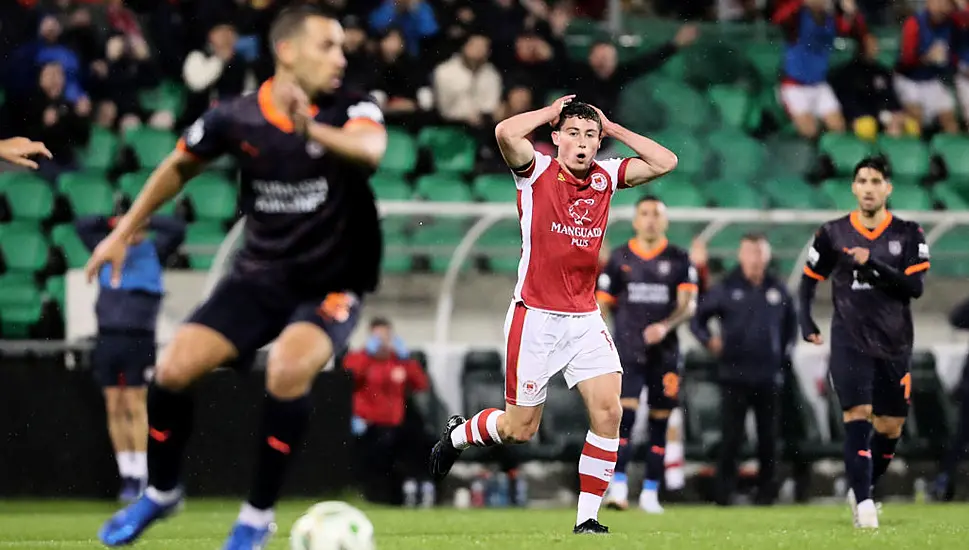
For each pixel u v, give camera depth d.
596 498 28.47
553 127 27.83
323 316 18.39
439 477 31.58
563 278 27.36
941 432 52.72
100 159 59.69
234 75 60.34
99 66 61.53
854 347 31.62
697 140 65.31
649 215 43.25
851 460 31.52
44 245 55.88
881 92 69.50
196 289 51.00
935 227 52.75
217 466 45.12
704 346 48.62
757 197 62.75
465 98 61.59
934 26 70.50
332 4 63.84
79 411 45.06
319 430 46.22
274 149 18.31
